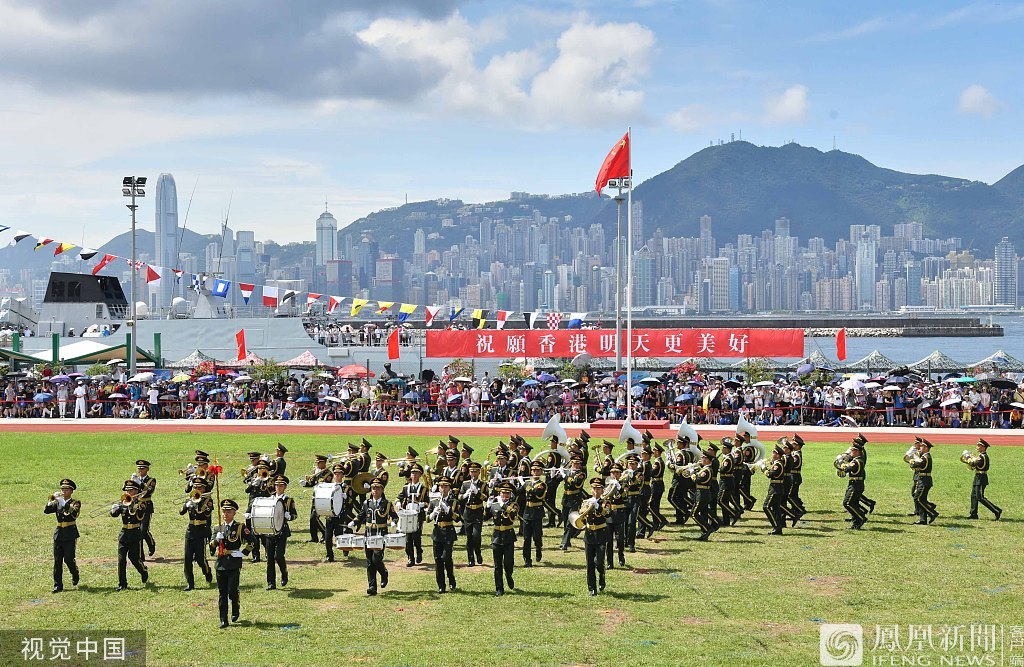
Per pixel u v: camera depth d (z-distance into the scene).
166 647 17.84
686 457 29.17
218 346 78.31
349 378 65.25
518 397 58.50
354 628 18.97
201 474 23.33
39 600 21.03
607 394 57.09
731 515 28.53
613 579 22.66
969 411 53.03
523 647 17.69
